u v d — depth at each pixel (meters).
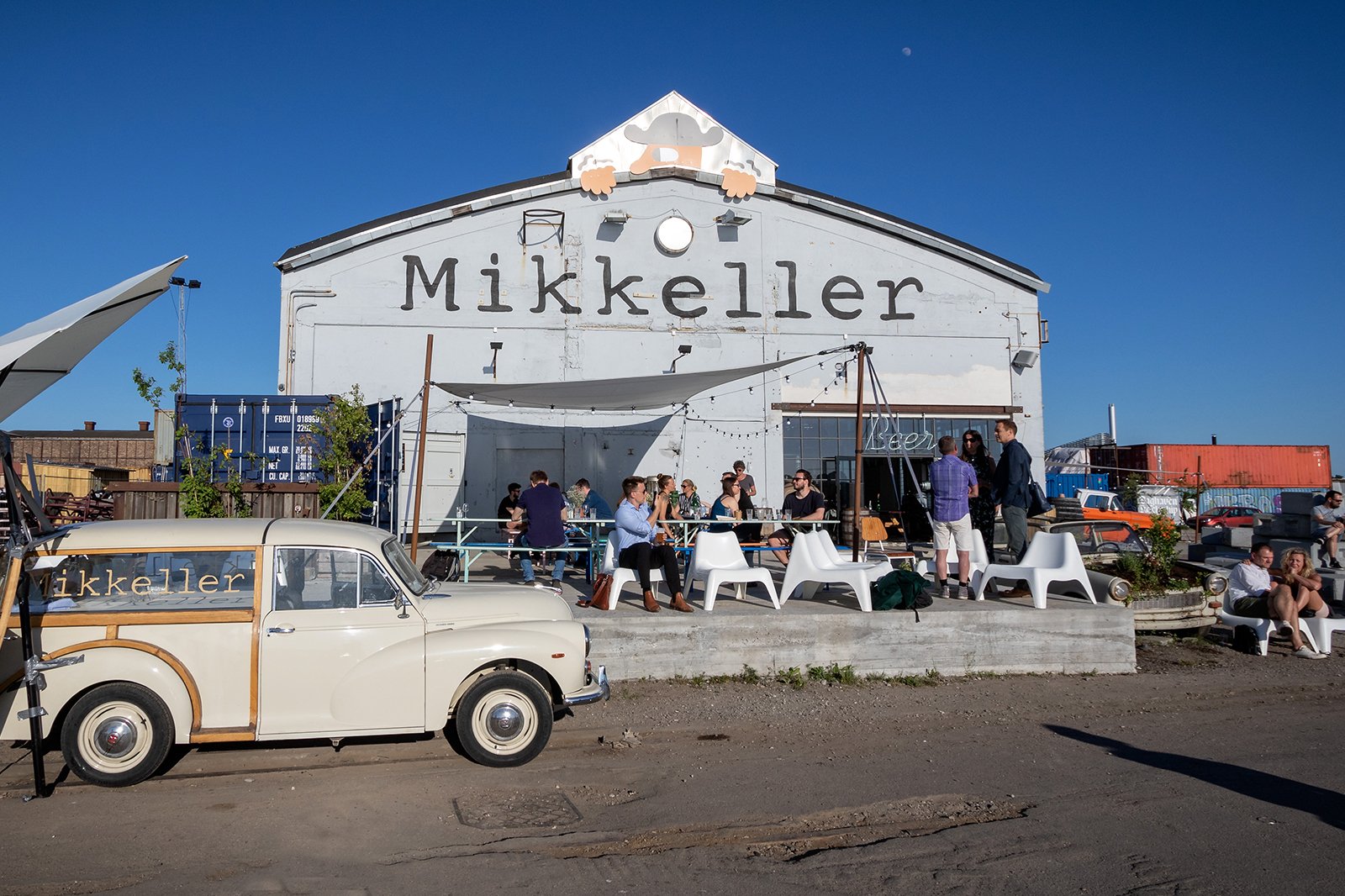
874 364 19.12
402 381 17.70
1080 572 9.77
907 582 9.50
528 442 18.02
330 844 4.97
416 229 17.94
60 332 6.09
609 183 18.52
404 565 6.72
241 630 5.95
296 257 17.41
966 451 11.75
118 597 5.88
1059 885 4.54
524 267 18.22
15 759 6.41
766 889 4.47
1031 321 19.61
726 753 6.79
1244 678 9.56
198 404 14.26
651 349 18.55
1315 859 4.88
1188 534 29.11
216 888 4.39
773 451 18.72
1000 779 6.23
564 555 11.45
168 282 7.03
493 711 6.30
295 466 14.33
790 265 19.05
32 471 6.08
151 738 5.77
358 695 6.05
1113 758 6.74
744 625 9.04
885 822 5.44
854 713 7.96
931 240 19.27
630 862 4.80
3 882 4.44
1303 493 16.83
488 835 5.13
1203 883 4.57
